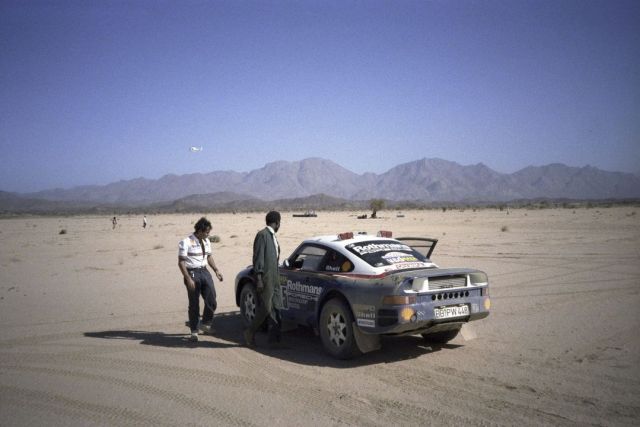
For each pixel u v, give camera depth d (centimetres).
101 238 3978
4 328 909
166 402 542
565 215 6894
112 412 517
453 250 2192
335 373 630
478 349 719
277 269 754
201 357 711
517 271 1488
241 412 509
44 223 9812
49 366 681
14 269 1878
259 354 725
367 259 709
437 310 641
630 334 776
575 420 475
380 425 472
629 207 11388
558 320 877
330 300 700
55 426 486
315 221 7538
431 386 574
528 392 548
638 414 488
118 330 887
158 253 2439
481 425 467
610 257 1772
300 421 484
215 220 9412
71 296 1246
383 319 623
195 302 797
